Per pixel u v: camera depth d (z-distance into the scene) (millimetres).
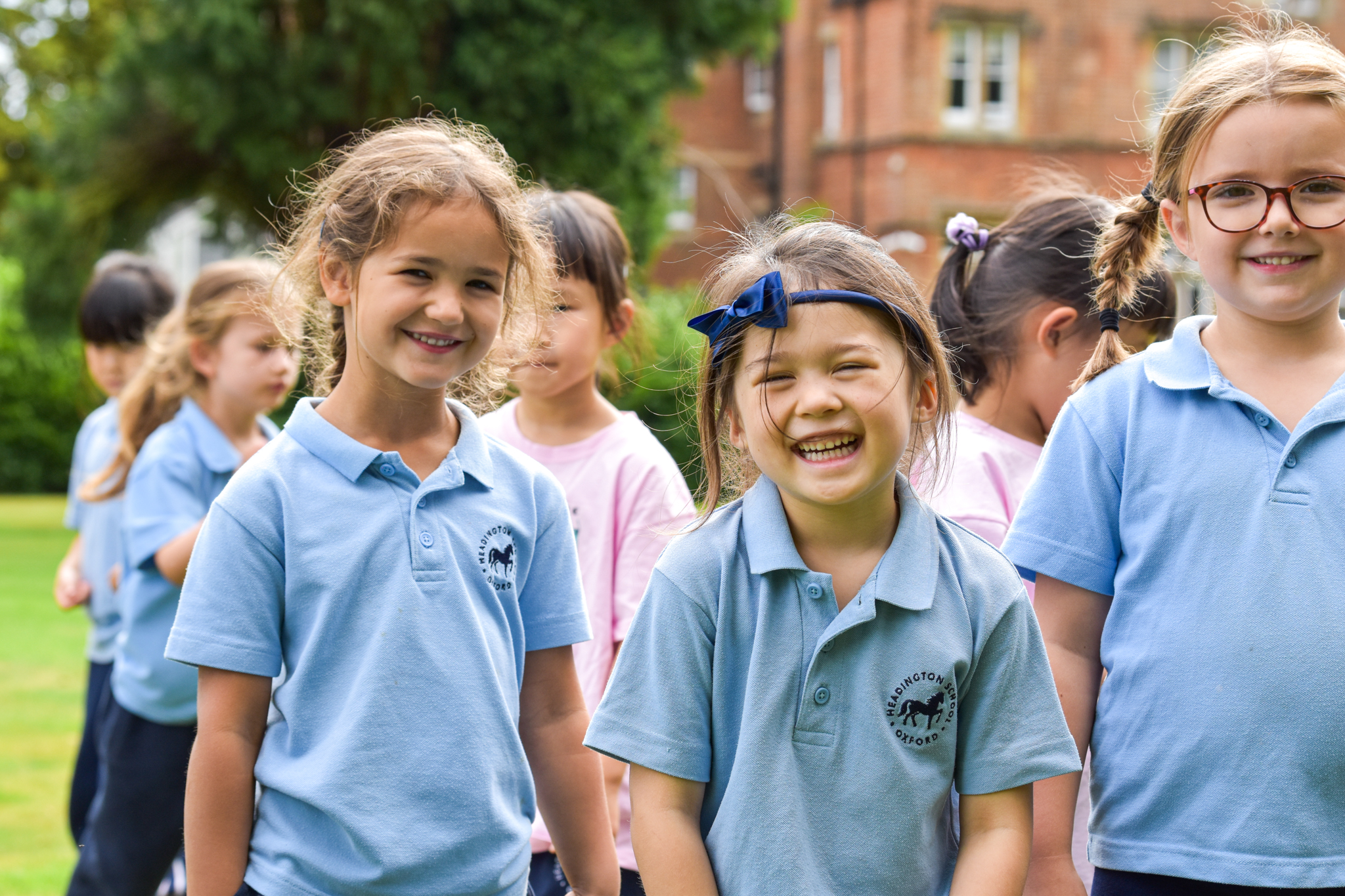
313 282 2072
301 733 1817
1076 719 1926
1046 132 18938
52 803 4777
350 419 1944
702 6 15820
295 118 14750
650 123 15719
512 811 1891
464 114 14812
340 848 1773
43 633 8266
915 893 1669
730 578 1767
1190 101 1874
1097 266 2135
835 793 1668
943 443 2252
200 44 14555
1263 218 1770
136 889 3125
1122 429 1950
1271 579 1763
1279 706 1733
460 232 1854
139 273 4273
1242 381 1871
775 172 21547
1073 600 1955
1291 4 18312
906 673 1688
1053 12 18828
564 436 2859
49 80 20422
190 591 1842
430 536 1880
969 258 2611
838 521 1749
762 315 1697
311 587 1835
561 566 2078
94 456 4020
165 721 3123
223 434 3307
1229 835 1744
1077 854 2266
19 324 19547
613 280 2850
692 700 1738
